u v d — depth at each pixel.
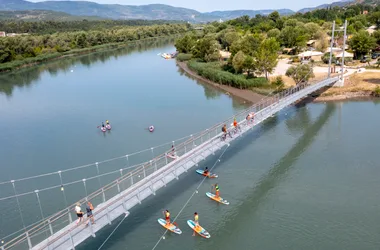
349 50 108.25
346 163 44.44
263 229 32.72
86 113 75.62
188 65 124.31
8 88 109.44
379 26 157.50
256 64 86.69
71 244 25.81
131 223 34.28
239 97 81.12
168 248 30.73
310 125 58.84
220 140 43.19
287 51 124.12
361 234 31.31
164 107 76.44
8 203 39.66
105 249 30.73
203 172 43.22
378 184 39.25
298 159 46.28
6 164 50.88
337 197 37.12
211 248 30.59
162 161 41.31
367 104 67.75
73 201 39.12
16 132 65.75
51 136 62.12
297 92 62.69
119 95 90.75
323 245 30.23
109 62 156.25
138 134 59.97
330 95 73.25
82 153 53.09
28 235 26.12
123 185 36.84
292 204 36.28
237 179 41.94
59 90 101.75
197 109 73.31
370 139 51.28
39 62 164.62
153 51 191.38
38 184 44.12
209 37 124.25
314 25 141.12
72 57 181.25
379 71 83.38
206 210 36.03
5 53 150.88
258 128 58.91
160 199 38.34
